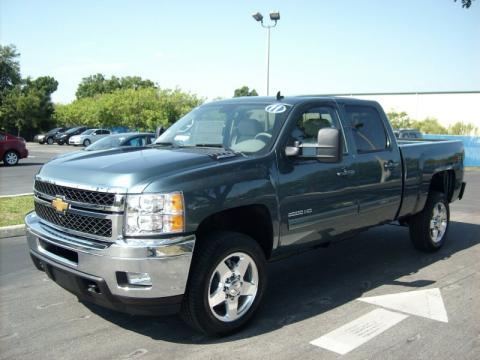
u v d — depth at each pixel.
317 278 5.97
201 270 4.00
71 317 4.69
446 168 7.15
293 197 4.69
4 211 9.35
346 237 5.62
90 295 4.00
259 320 4.64
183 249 3.81
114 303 3.86
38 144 47.81
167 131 5.75
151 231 3.73
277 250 4.69
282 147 4.69
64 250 4.15
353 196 5.41
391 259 6.80
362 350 4.03
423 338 4.26
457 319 4.68
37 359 3.88
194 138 5.25
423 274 6.11
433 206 6.93
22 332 4.37
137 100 44.06
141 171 3.89
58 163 4.49
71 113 55.22
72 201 4.03
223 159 4.34
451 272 6.20
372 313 4.82
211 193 4.00
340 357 3.91
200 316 4.04
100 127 47.62
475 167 28.77
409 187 6.35
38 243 4.43
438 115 51.34
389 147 6.07
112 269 3.72
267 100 5.29
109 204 3.78
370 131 5.88
